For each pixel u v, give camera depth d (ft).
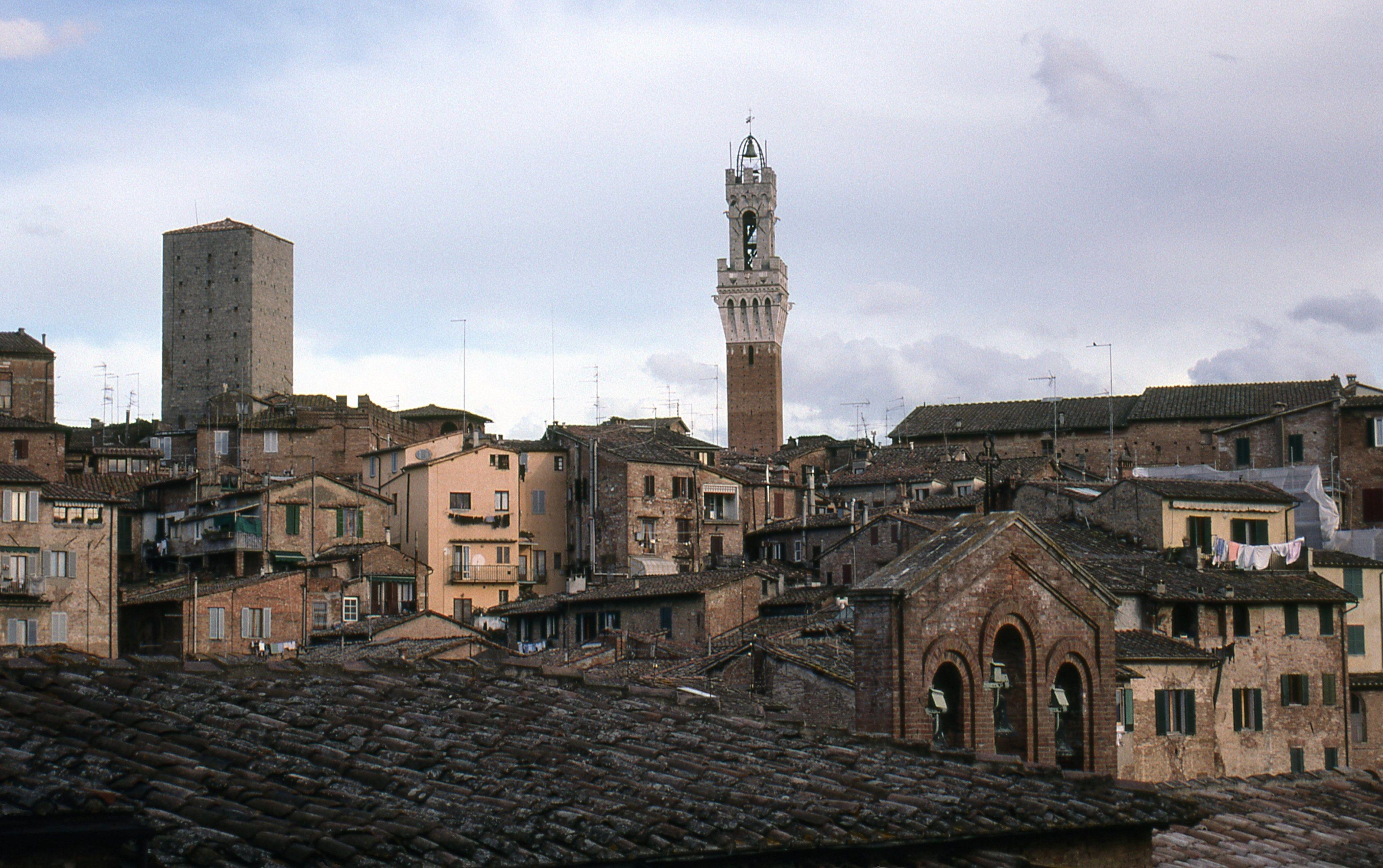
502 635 374.02
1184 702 245.86
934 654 130.00
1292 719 273.13
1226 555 294.87
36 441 451.12
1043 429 531.50
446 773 72.74
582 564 461.78
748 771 82.58
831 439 623.36
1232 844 169.17
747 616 330.95
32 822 53.62
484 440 472.03
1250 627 270.46
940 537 138.10
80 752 65.05
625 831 68.18
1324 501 364.79
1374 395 400.67
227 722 74.79
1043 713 136.56
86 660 81.82
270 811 62.85
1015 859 80.84
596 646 282.97
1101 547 300.20
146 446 570.46
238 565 401.49
